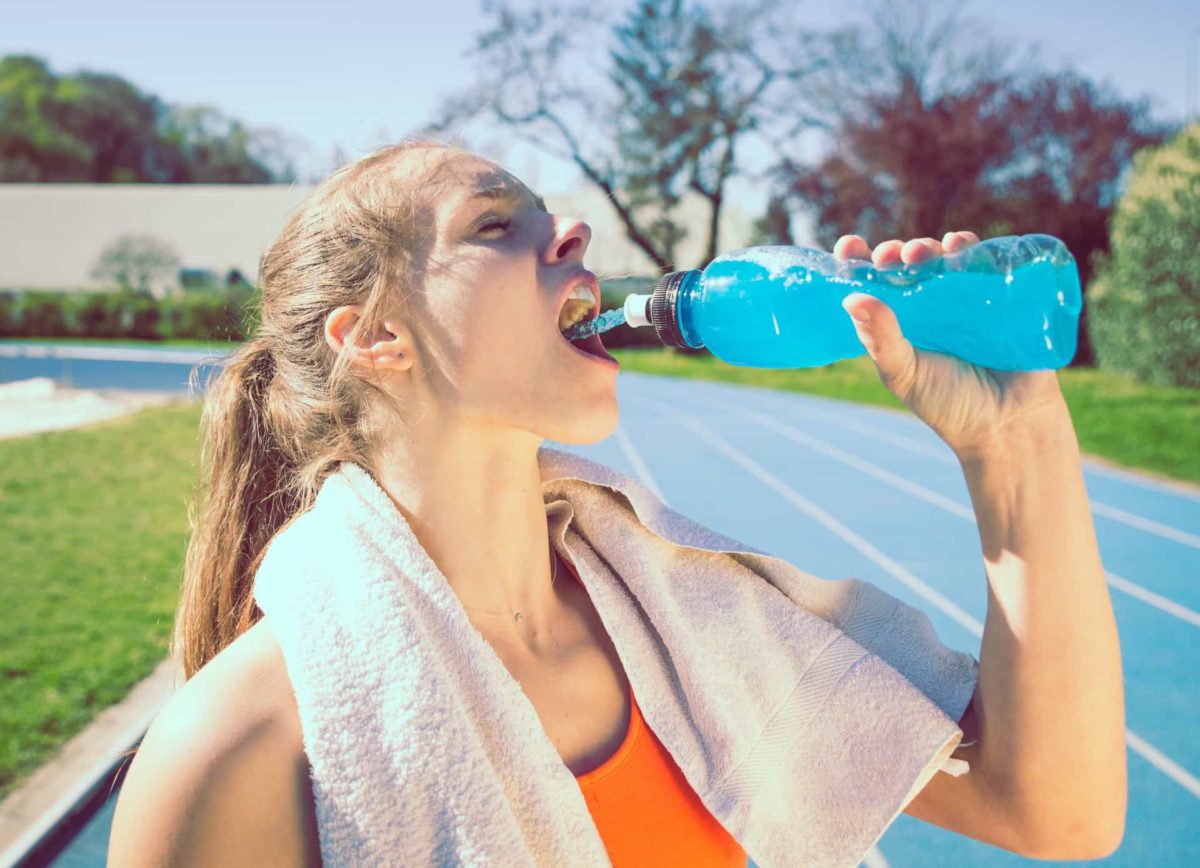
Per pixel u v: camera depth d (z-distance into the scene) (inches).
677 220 1229.7
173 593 230.1
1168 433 468.4
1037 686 43.1
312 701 35.1
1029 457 43.3
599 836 39.4
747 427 548.7
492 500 45.2
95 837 129.6
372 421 44.7
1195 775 152.8
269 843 34.0
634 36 1122.7
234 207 1785.2
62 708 162.1
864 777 46.3
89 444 502.0
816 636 49.3
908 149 1007.6
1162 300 630.5
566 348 44.2
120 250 1665.8
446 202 43.9
